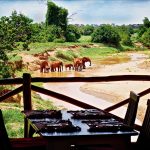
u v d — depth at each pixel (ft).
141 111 55.31
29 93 21.77
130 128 14.30
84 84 98.37
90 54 208.95
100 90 87.15
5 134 12.82
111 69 144.66
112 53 225.97
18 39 69.26
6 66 60.95
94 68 151.53
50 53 169.99
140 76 22.06
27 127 20.35
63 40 229.25
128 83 95.35
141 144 15.46
